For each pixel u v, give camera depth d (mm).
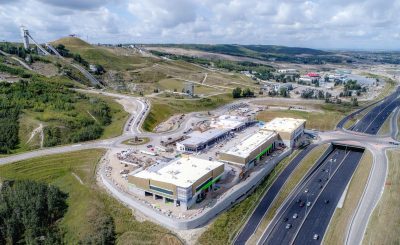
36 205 137000
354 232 122812
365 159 192250
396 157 187625
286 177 169875
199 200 138750
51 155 184125
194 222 123625
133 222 128750
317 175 179125
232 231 126062
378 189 151875
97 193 147625
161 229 123062
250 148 178875
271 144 198125
